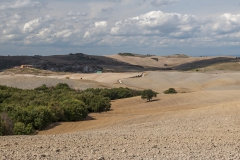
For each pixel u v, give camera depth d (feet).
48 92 211.61
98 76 446.19
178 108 158.81
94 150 33.88
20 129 79.97
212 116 76.95
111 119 105.81
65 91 214.69
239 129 52.65
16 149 34.45
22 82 284.00
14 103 134.62
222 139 41.96
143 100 201.05
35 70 583.99
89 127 89.81
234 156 30.91
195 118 75.00
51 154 31.17
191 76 397.19
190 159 29.22
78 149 34.55
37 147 35.83
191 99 199.62
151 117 95.50
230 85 339.57
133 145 37.50
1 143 39.29
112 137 45.14
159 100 199.11
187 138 43.06
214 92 226.99
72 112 110.83
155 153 32.19
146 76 409.49
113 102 194.90
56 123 103.24
